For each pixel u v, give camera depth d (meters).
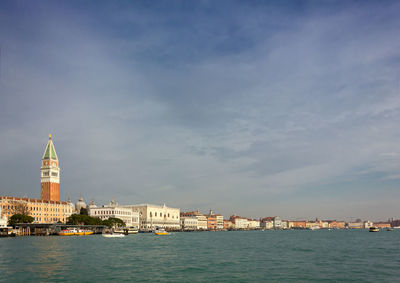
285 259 103.88
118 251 124.56
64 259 100.69
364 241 195.38
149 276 75.62
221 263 95.00
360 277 74.88
